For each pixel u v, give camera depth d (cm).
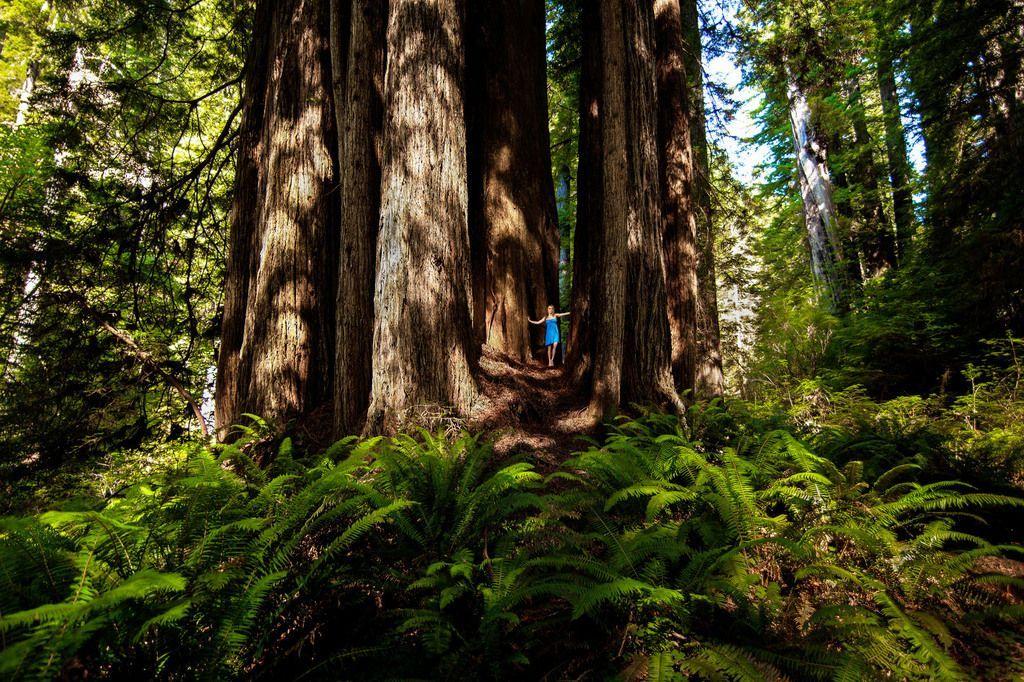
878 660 231
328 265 611
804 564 312
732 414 584
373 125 570
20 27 1234
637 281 540
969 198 812
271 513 314
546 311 732
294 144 613
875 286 1105
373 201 559
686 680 208
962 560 290
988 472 448
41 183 816
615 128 552
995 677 242
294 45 636
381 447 395
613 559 275
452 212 503
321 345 593
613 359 520
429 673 236
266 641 256
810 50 1055
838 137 1373
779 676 223
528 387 572
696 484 338
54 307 785
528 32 775
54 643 185
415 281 479
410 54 502
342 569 292
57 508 354
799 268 1739
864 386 897
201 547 259
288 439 427
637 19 576
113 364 792
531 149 754
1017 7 766
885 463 472
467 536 321
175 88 1169
